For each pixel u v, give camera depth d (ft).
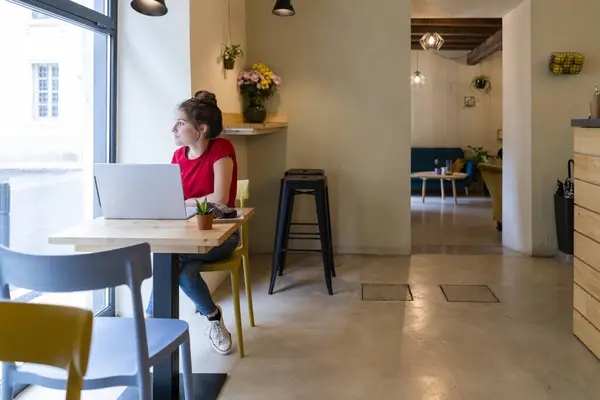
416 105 34.71
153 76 10.46
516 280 13.32
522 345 9.14
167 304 6.75
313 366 8.34
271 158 16.30
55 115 9.25
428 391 7.49
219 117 8.29
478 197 32.58
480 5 16.28
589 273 8.83
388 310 11.05
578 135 9.21
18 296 8.45
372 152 16.02
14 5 7.92
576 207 9.37
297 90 16.08
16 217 8.42
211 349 8.98
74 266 4.37
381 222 16.16
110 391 7.63
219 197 8.00
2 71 7.91
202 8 11.21
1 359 3.32
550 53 15.21
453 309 11.10
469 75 34.37
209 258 8.21
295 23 15.96
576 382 7.72
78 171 10.07
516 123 16.60
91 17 9.34
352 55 15.85
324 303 11.54
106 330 5.65
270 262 15.29
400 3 15.60
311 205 16.29
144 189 6.72
